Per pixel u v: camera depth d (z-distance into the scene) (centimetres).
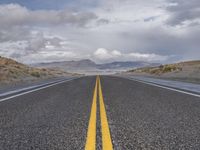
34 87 1747
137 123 546
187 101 930
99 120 584
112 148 367
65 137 432
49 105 848
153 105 829
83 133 461
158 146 377
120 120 581
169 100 962
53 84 2144
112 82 2459
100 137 430
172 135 443
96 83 2291
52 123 554
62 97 1105
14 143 396
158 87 1672
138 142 399
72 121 575
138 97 1073
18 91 1423
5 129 497
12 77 2944
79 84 2147
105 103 885
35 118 613
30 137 434
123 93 1266
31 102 931
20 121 576
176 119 591
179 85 1759
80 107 796
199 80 2064
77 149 364
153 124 536
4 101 964
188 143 393
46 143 396
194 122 557
